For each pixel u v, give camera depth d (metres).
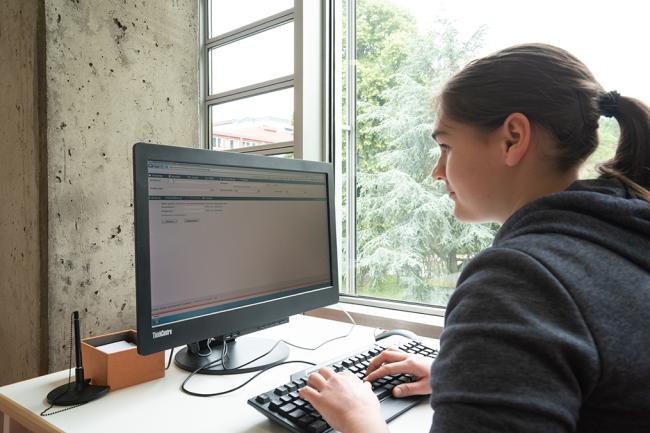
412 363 0.83
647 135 0.61
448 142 0.65
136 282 0.81
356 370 0.88
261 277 1.06
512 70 0.59
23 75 1.60
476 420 0.40
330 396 0.67
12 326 1.71
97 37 1.64
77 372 0.85
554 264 0.46
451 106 0.64
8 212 1.70
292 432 0.68
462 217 0.69
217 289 0.96
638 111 0.62
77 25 1.59
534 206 0.56
